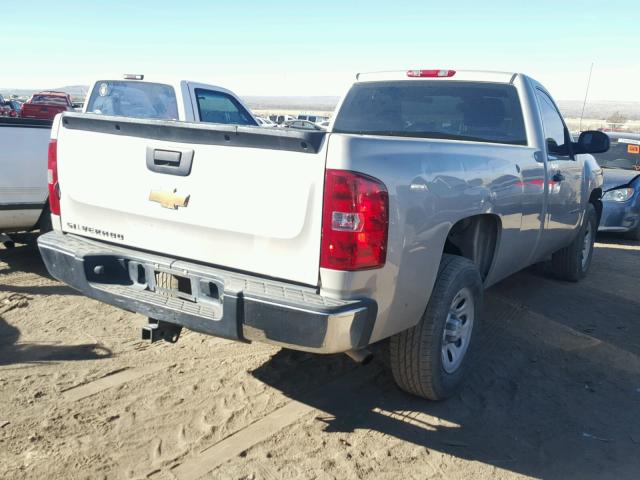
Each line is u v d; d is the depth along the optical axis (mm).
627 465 3340
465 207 3672
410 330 3590
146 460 3141
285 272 3059
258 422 3562
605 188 10008
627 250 9531
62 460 3100
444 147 3553
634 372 4594
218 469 3098
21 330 4785
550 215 5309
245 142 3059
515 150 4430
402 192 3104
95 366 4180
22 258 6945
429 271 3410
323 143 2891
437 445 3441
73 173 3795
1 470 2988
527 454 3404
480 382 4281
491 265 4395
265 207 3049
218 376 4113
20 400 3664
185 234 3359
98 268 3527
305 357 4488
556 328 5469
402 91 5473
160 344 4594
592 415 3889
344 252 2883
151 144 3400
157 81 7773
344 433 3504
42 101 36406
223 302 3033
